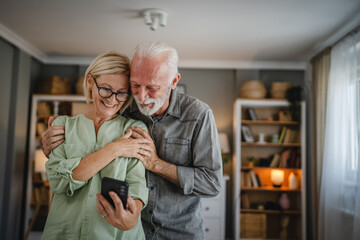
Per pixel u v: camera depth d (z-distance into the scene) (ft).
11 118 12.10
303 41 11.39
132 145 3.33
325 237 10.50
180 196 4.11
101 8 8.92
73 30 10.83
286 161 13.65
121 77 3.31
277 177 13.48
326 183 10.61
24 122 12.87
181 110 4.19
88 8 8.94
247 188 13.35
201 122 4.10
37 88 14.26
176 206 4.11
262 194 14.19
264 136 14.25
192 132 4.10
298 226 13.58
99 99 3.32
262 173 14.23
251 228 13.12
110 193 2.74
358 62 9.38
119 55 3.43
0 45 11.27
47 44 12.51
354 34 9.61
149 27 10.41
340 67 10.37
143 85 3.33
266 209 13.61
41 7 8.94
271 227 14.19
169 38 11.46
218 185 4.00
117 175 3.19
